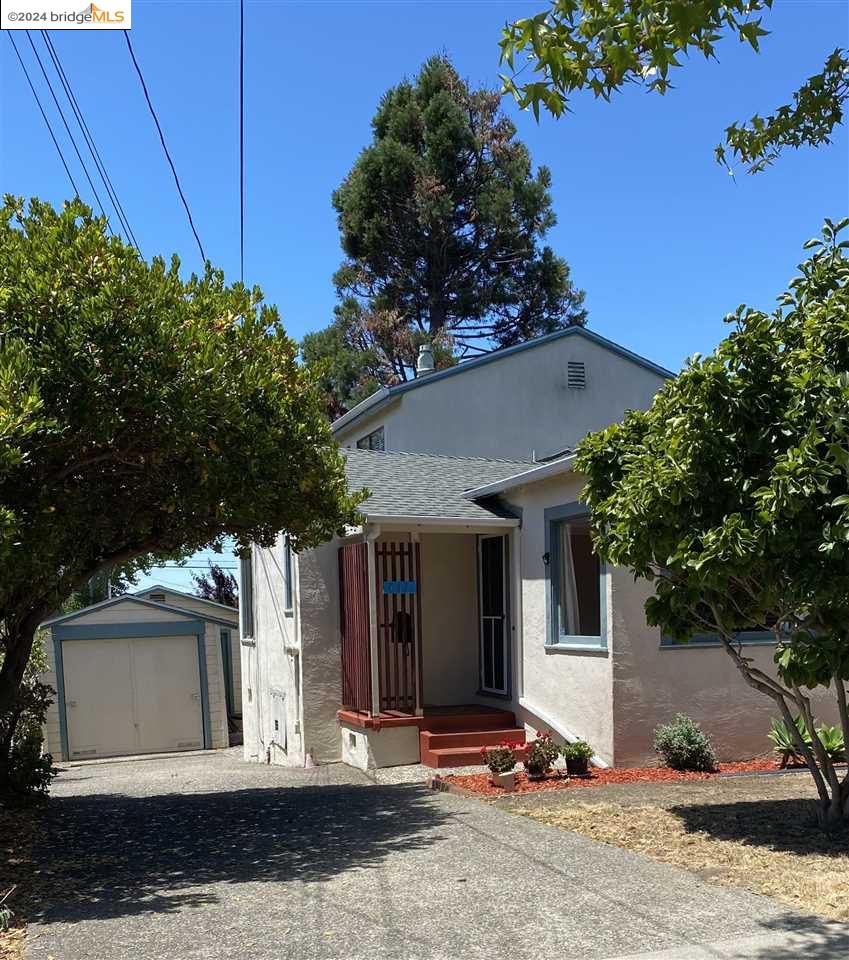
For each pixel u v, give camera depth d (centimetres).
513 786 931
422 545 1373
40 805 940
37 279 686
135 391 702
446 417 2147
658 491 665
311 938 500
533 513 1207
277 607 1514
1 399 599
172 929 523
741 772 973
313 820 836
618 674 1016
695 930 492
